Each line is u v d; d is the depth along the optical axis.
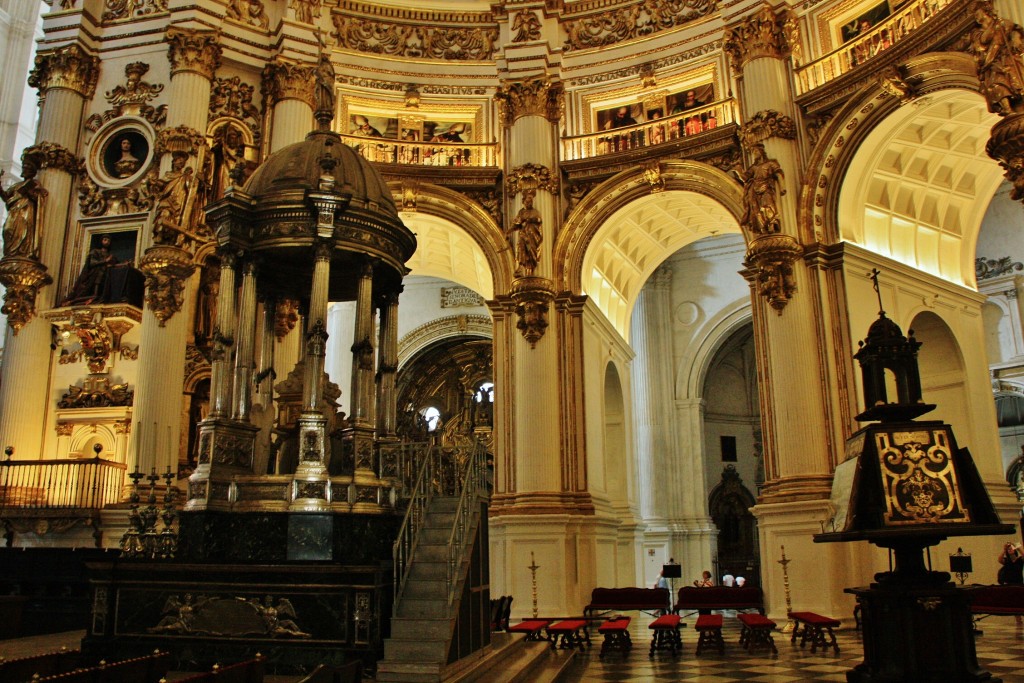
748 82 17.11
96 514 15.01
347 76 19.80
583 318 18.17
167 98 17.75
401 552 8.30
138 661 5.98
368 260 10.23
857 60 16.16
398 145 19.69
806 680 8.93
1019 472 23.84
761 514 15.19
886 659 5.65
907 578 5.78
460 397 29.09
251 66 18.75
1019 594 10.40
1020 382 22.48
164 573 8.27
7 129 27.05
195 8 18.08
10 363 16.45
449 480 11.59
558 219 18.56
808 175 16.23
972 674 5.46
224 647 7.93
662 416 25.42
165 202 16.39
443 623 7.53
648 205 19.28
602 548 17.73
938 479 5.69
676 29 19.27
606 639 11.59
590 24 20.16
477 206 18.88
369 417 9.78
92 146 17.67
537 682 8.51
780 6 17.17
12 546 15.44
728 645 12.55
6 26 27.70
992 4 13.38
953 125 16.42
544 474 16.83
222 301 9.79
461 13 20.62
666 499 24.80
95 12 18.48
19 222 16.73
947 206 18.39
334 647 7.67
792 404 15.18
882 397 6.40
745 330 28.23
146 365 15.81
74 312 16.41
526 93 18.94
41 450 16.42
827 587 14.10
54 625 12.80
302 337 11.91
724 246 25.84
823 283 15.72
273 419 10.98
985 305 23.56
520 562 16.28
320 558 8.66
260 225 9.97
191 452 16.55
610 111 19.70
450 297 27.11
